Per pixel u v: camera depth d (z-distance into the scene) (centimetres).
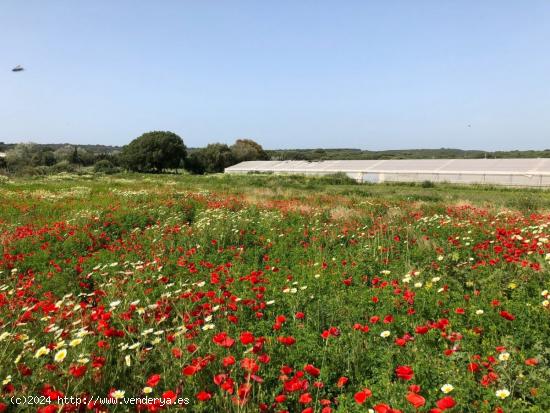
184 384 371
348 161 6031
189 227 1192
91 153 8194
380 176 5075
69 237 1108
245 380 388
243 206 1672
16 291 705
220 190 2859
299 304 593
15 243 1073
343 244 1013
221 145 9012
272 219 1288
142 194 2095
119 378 381
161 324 504
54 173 5091
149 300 568
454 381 369
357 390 388
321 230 1142
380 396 366
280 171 6322
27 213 1617
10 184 2995
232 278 727
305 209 1512
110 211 1505
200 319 506
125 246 1038
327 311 565
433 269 734
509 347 426
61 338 440
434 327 463
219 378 333
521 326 481
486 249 847
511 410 321
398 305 566
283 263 893
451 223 1140
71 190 2477
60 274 823
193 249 936
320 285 688
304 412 303
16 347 430
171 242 1045
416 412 324
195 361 372
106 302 623
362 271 767
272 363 425
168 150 7812
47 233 1139
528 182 3997
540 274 634
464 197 2595
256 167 7000
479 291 618
